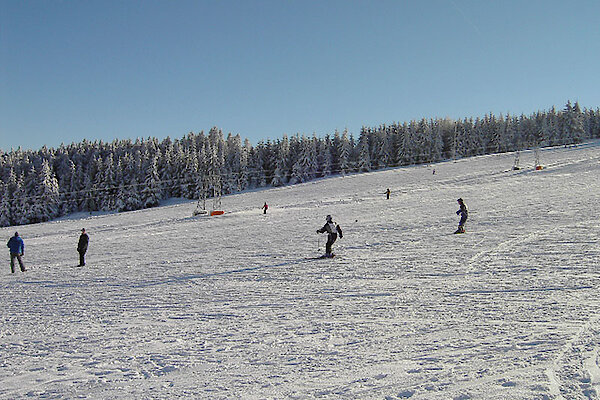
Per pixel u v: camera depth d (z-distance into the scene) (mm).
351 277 11211
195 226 34125
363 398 3957
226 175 88000
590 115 118750
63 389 4918
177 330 7266
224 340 6430
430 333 5879
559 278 8852
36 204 78125
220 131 119000
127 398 4500
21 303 11203
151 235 29984
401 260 13242
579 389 3568
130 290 11828
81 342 6957
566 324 5609
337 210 36500
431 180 61062
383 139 99875
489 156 88938
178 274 13953
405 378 4332
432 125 105438
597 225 16641
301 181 90750
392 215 29031
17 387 5105
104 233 34875
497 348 4922
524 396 3547
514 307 6906
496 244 14547
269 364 5203
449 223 21922
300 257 15672
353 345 5668
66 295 11906
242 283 11586
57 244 29125
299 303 8703
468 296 8062
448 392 3846
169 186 89000
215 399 4266
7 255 24656
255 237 23703
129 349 6332
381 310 7531
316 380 4535
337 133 103438
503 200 31297
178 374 5125
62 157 101562
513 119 116062
